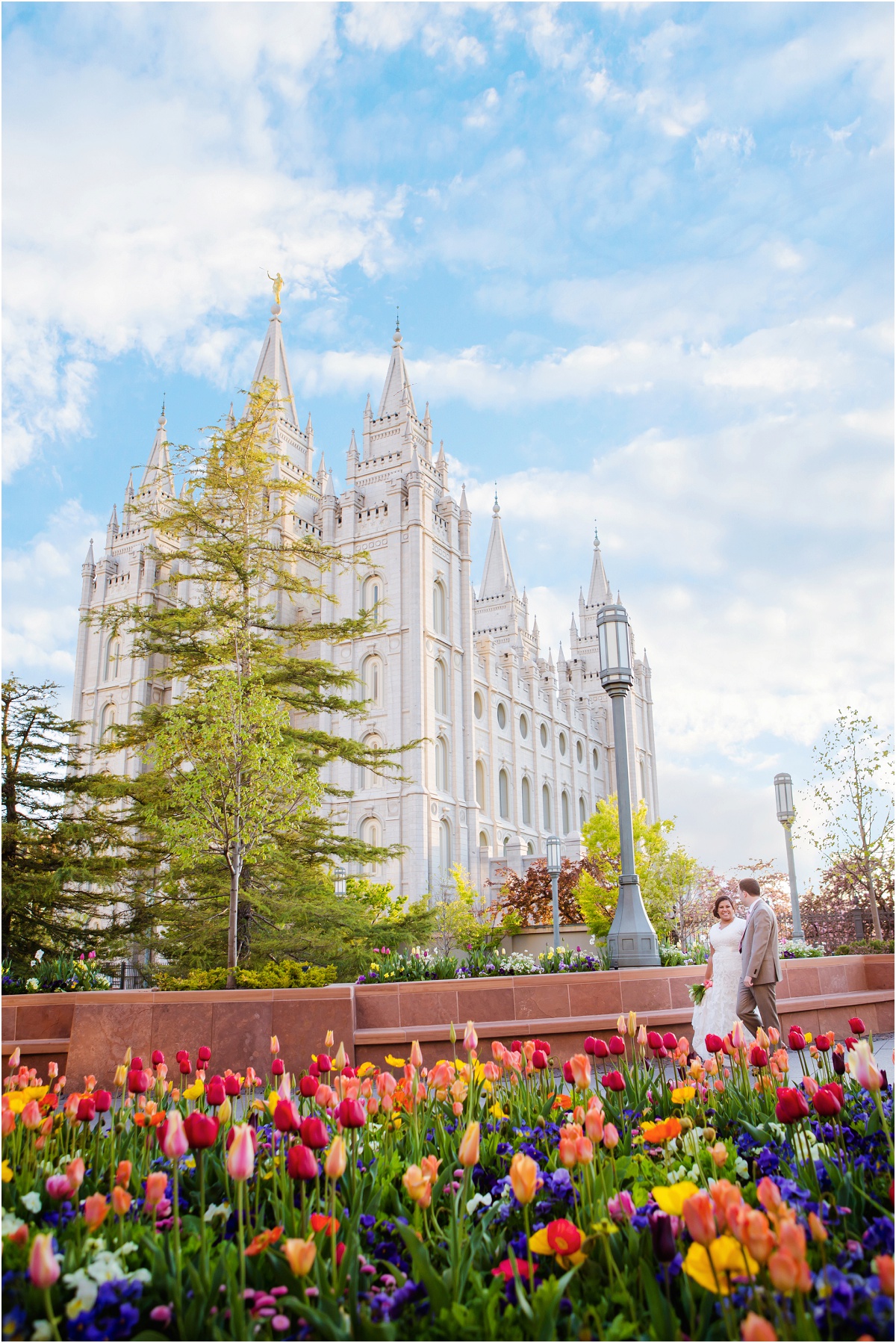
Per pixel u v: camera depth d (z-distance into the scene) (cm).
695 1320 279
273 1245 331
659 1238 280
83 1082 1106
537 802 7625
